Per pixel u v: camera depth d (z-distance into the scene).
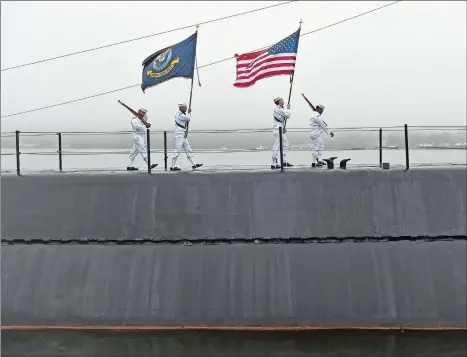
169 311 10.38
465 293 10.30
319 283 10.44
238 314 10.23
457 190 11.41
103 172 12.59
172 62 14.01
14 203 11.90
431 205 11.26
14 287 10.88
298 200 11.44
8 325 10.52
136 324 10.34
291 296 10.32
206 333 10.19
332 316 10.14
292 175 11.77
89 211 11.66
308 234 11.02
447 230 10.98
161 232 11.28
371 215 11.19
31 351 10.10
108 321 10.42
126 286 10.70
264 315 10.19
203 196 11.59
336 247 10.84
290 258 10.74
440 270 10.54
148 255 11.02
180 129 13.79
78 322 10.48
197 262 10.83
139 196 11.73
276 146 13.84
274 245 10.92
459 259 10.65
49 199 11.89
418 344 9.91
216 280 10.59
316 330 10.07
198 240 11.12
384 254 10.73
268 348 9.96
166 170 13.17
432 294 10.29
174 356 9.84
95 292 10.70
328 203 11.37
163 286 10.62
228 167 13.80
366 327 10.05
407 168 11.88
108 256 11.07
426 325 10.03
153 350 10.02
